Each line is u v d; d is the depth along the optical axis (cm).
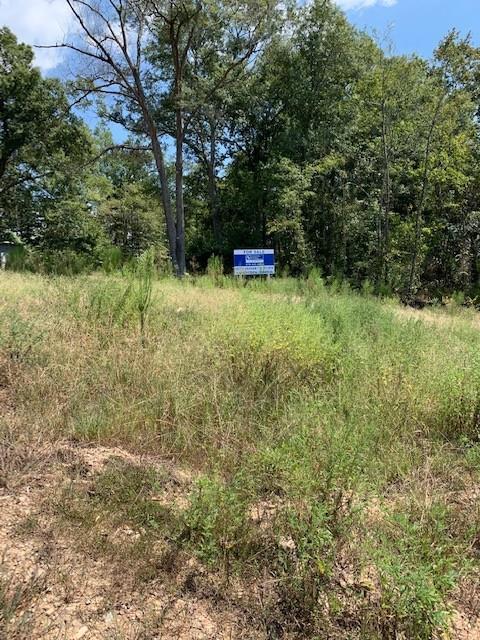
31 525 255
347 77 2823
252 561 249
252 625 218
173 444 359
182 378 448
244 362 493
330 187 2695
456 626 227
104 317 605
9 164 2856
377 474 320
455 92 1941
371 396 435
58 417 371
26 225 2955
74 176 2812
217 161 3316
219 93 2605
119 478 302
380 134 2286
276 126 3105
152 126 2367
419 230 2020
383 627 215
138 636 203
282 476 283
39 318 565
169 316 672
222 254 3081
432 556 234
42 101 2655
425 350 575
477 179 2128
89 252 2527
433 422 420
